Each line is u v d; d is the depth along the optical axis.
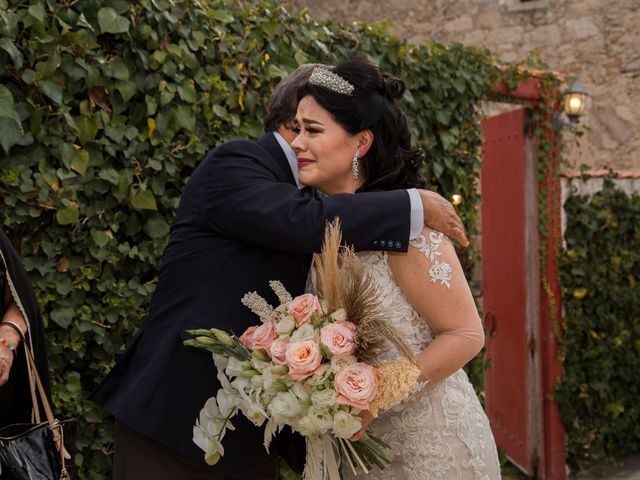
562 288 5.31
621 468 5.59
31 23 2.50
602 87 9.86
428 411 1.91
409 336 1.87
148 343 1.92
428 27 10.36
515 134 5.45
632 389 5.61
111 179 2.74
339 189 1.96
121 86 2.75
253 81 3.24
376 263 1.86
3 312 2.37
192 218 1.92
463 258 3.55
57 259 2.70
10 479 2.03
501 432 5.78
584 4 9.86
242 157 1.93
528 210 5.32
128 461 1.86
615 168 9.88
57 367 2.73
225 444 1.87
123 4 2.72
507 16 10.13
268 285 1.90
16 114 2.43
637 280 5.61
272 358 1.65
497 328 5.82
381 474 1.96
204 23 3.04
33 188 2.55
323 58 3.60
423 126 4.06
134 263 2.95
